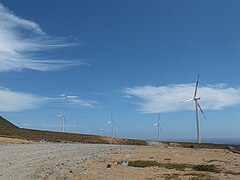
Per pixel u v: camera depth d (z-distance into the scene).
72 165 30.56
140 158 42.28
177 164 35.28
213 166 32.56
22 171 25.84
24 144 63.66
